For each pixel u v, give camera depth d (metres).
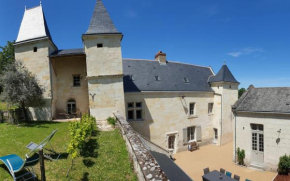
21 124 12.17
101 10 13.52
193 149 17.31
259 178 11.27
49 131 10.56
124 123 9.88
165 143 16.16
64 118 15.05
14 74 12.15
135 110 15.15
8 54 26.80
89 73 12.51
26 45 14.20
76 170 6.26
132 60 17.95
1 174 5.56
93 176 5.96
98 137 9.70
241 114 13.80
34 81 12.93
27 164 5.26
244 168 13.02
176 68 19.81
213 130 19.67
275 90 13.62
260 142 12.95
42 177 4.24
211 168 12.98
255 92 14.55
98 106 12.50
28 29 14.74
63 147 8.34
